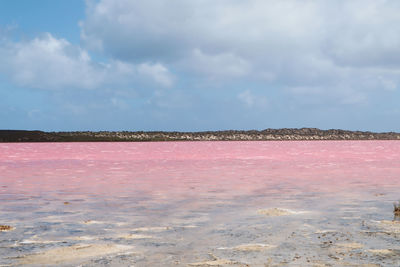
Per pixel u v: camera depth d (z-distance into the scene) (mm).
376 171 21781
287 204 10961
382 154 43219
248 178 18281
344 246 6660
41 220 9000
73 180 17609
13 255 6340
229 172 21656
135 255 6293
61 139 125188
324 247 6617
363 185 15312
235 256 6180
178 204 11055
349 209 10109
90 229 8094
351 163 28812
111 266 5789
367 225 8219
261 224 8438
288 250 6473
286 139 154875
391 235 7367
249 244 6863
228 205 10859
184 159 34906
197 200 11766
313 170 22766
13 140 116500
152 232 7805
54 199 12055
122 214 9656
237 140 147750
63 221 8875
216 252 6406
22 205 10977
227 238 7289
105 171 22516
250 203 11172
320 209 10133
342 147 70188
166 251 6496
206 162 30688
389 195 12570
